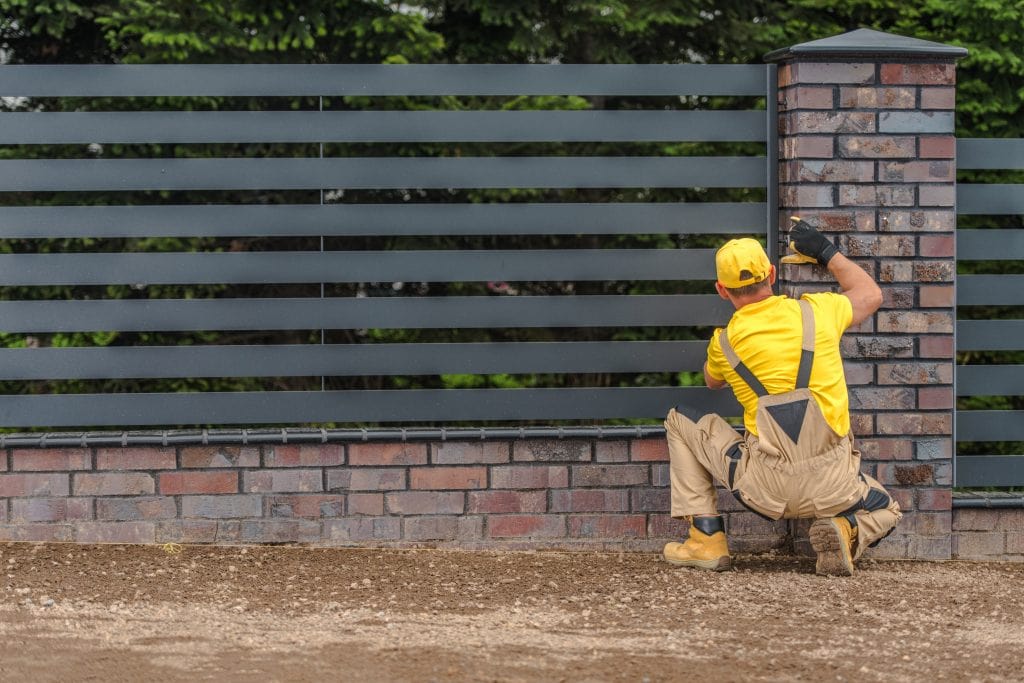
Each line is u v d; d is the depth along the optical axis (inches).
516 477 569.6
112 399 570.6
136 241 721.6
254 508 564.7
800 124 551.8
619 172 578.9
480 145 765.3
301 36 727.1
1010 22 765.3
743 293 513.7
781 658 413.7
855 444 561.3
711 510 539.8
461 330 754.8
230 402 573.0
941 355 560.4
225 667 394.6
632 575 528.1
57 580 506.0
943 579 533.6
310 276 573.9
